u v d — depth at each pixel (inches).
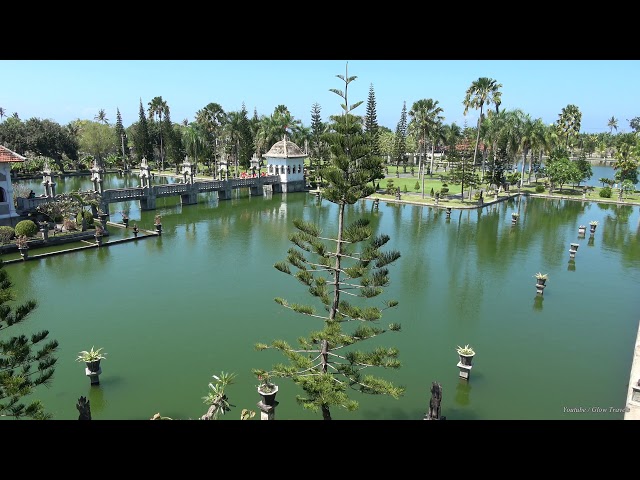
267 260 1149.1
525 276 1065.5
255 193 2249.0
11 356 409.7
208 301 870.4
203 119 2893.7
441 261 1182.3
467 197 2160.4
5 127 2704.2
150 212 1749.5
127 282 970.7
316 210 1900.8
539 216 1807.3
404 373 623.5
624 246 1347.2
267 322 779.4
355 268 442.9
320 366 522.6
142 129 3070.9
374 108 2583.7
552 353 684.7
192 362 638.5
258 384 584.4
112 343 692.1
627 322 803.4
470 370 617.3
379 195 2213.3
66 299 867.4
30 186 2377.0
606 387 590.2
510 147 2335.1
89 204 1434.5
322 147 2726.4
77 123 3422.7
